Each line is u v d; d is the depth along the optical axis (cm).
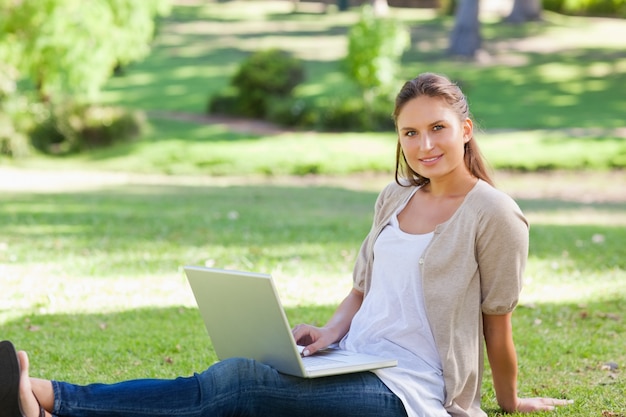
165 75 3638
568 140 2327
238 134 2638
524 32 4469
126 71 3694
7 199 1526
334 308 750
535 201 1753
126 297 782
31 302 759
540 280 880
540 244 1084
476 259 392
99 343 629
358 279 436
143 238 1094
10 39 2300
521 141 2333
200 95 3262
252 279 365
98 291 804
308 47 4197
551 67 3681
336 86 3256
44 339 640
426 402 378
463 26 3916
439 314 387
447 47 4031
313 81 3384
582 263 966
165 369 565
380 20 2648
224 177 2197
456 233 390
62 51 2330
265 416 367
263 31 4688
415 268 394
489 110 2881
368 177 2177
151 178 2136
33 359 588
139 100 3194
